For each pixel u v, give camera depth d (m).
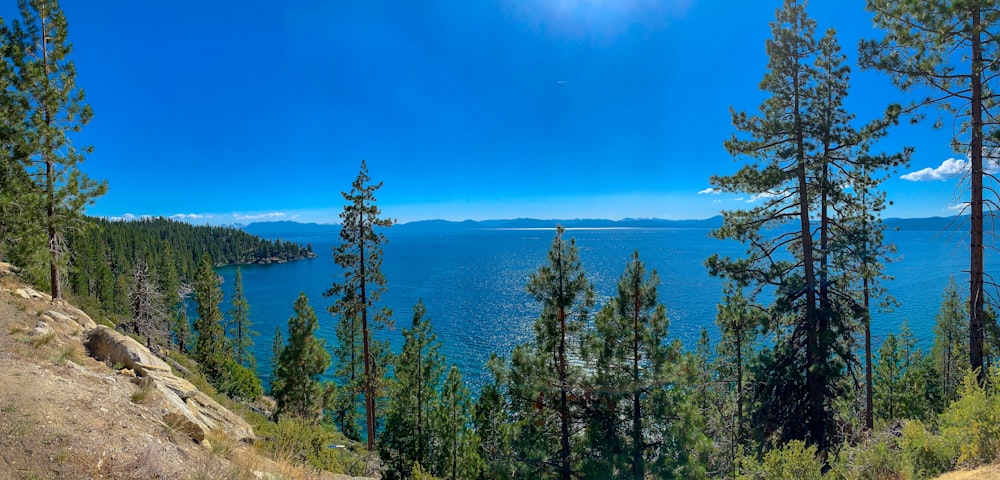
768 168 14.30
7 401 5.41
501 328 57.72
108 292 51.88
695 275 91.06
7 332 8.53
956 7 10.30
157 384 8.43
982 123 10.80
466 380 40.03
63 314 11.80
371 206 23.19
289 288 100.50
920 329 46.34
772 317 14.55
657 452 13.09
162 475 5.10
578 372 13.48
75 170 16.44
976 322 11.33
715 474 14.32
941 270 82.06
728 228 15.38
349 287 23.19
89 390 6.80
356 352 30.83
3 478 4.11
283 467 7.39
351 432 32.03
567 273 13.57
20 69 15.22
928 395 29.23
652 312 13.29
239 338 46.06
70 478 4.45
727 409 18.33
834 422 13.61
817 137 13.86
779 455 7.52
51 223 15.95
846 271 14.23
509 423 15.13
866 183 14.12
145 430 6.14
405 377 21.03
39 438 4.87
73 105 16.20
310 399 24.53
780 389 14.13
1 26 15.21
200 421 8.01
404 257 176.75
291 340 24.53
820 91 13.68
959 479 5.84
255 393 31.73
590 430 13.23
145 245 96.50
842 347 13.57
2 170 14.47
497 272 120.94
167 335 34.75
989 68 10.65
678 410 12.80
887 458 7.24
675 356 13.02
